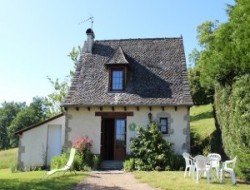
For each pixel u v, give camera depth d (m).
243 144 12.39
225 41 16.28
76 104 18.86
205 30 36.94
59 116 20.75
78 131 19.16
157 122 18.69
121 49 20.86
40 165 20.34
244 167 11.97
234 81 13.79
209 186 10.98
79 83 20.25
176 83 19.53
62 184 11.47
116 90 19.66
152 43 22.41
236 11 16.36
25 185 11.19
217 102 16.34
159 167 16.95
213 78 15.95
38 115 84.25
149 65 20.91
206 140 23.61
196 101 35.41
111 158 19.77
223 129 15.22
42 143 20.58
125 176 14.55
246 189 10.41
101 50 22.33
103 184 12.05
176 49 21.70
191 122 30.59
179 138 18.42
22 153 20.41
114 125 19.48
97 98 19.19
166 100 18.58
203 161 12.09
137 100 18.80
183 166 17.25
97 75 20.62
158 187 11.09
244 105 12.39
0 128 96.50
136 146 17.92
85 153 17.95
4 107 101.12
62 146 19.91
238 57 13.57
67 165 15.03
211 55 17.44
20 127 81.81
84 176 14.11
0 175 17.41
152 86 19.58
